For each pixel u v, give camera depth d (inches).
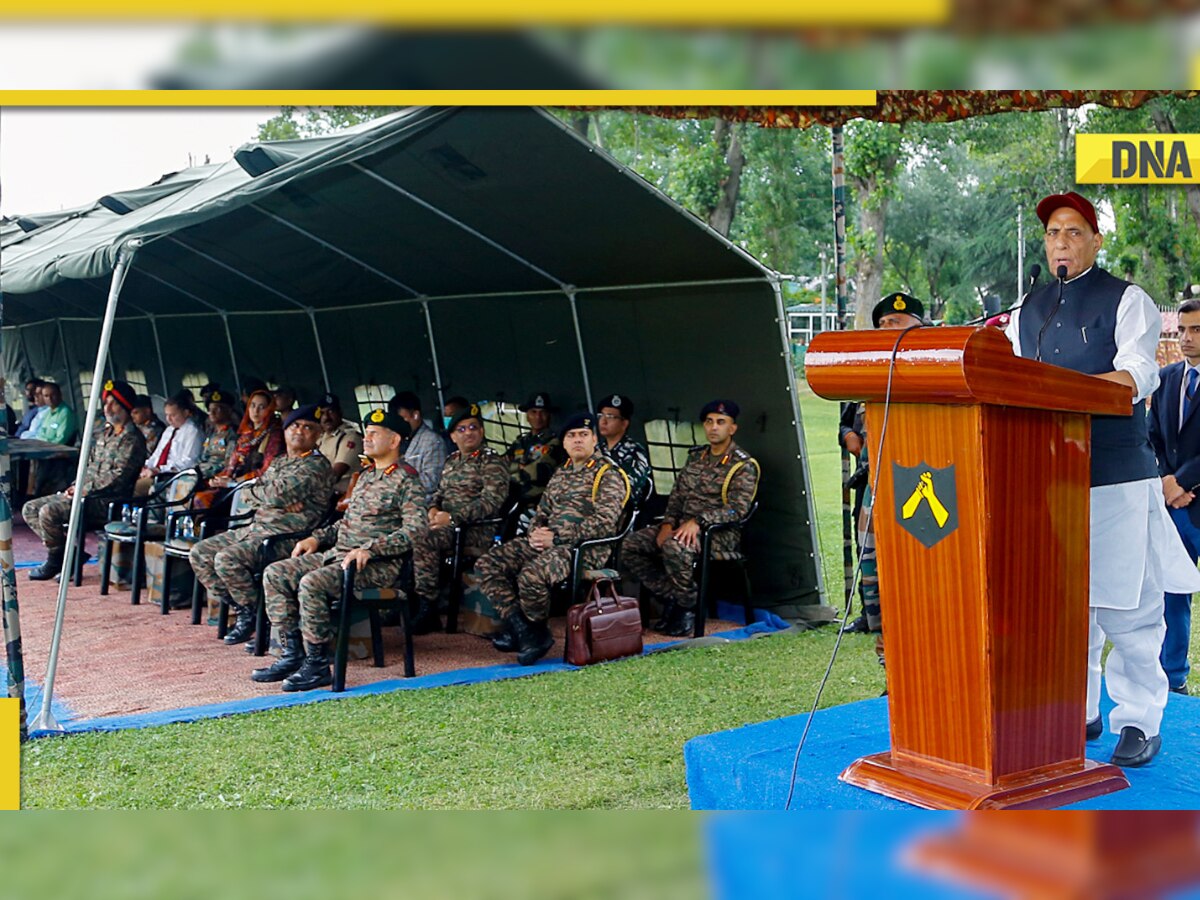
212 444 364.5
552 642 255.9
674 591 279.0
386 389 413.4
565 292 323.9
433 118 198.4
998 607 106.2
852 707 149.3
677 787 169.3
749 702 215.6
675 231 256.1
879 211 1049.5
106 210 375.9
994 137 1046.4
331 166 204.5
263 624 259.8
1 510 199.0
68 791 172.6
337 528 249.8
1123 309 123.1
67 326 620.4
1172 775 121.0
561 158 222.4
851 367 110.8
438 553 282.0
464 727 202.8
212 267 370.3
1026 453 108.1
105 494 356.8
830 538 432.1
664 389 311.1
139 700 224.1
